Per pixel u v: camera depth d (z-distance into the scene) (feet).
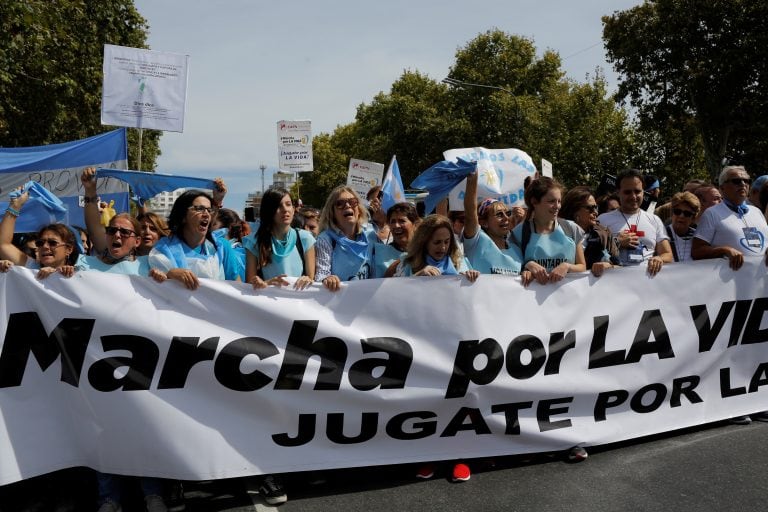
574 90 101.86
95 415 11.14
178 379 11.39
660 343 14.19
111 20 61.36
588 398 13.55
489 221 14.62
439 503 11.25
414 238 13.29
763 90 81.97
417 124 122.01
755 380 15.24
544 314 13.26
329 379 12.08
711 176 90.27
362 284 12.40
